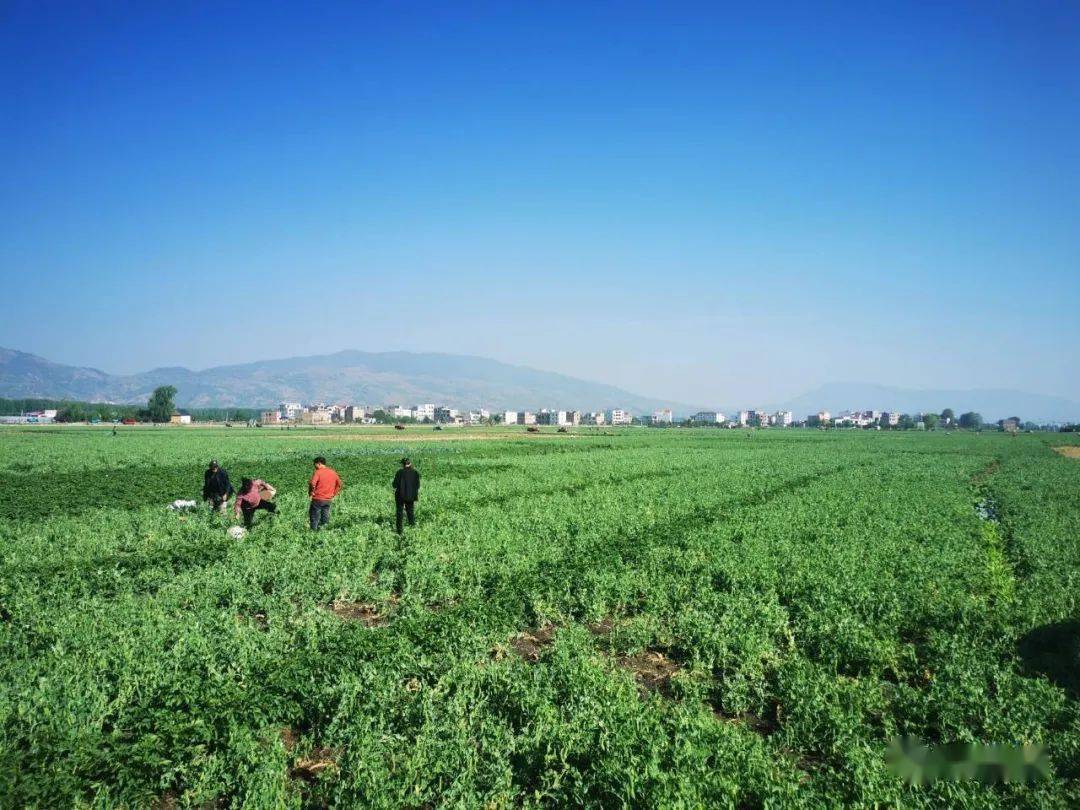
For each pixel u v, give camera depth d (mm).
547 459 65375
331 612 15820
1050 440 148250
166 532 24672
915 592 17188
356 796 8625
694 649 13555
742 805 8664
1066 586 18734
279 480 45281
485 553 21047
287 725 10719
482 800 8609
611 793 8516
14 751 8961
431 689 11102
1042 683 11539
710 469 54781
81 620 13922
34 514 28969
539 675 11531
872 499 36125
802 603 16328
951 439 149875
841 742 9773
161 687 11031
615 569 19141
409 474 25047
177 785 9141
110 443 87188
